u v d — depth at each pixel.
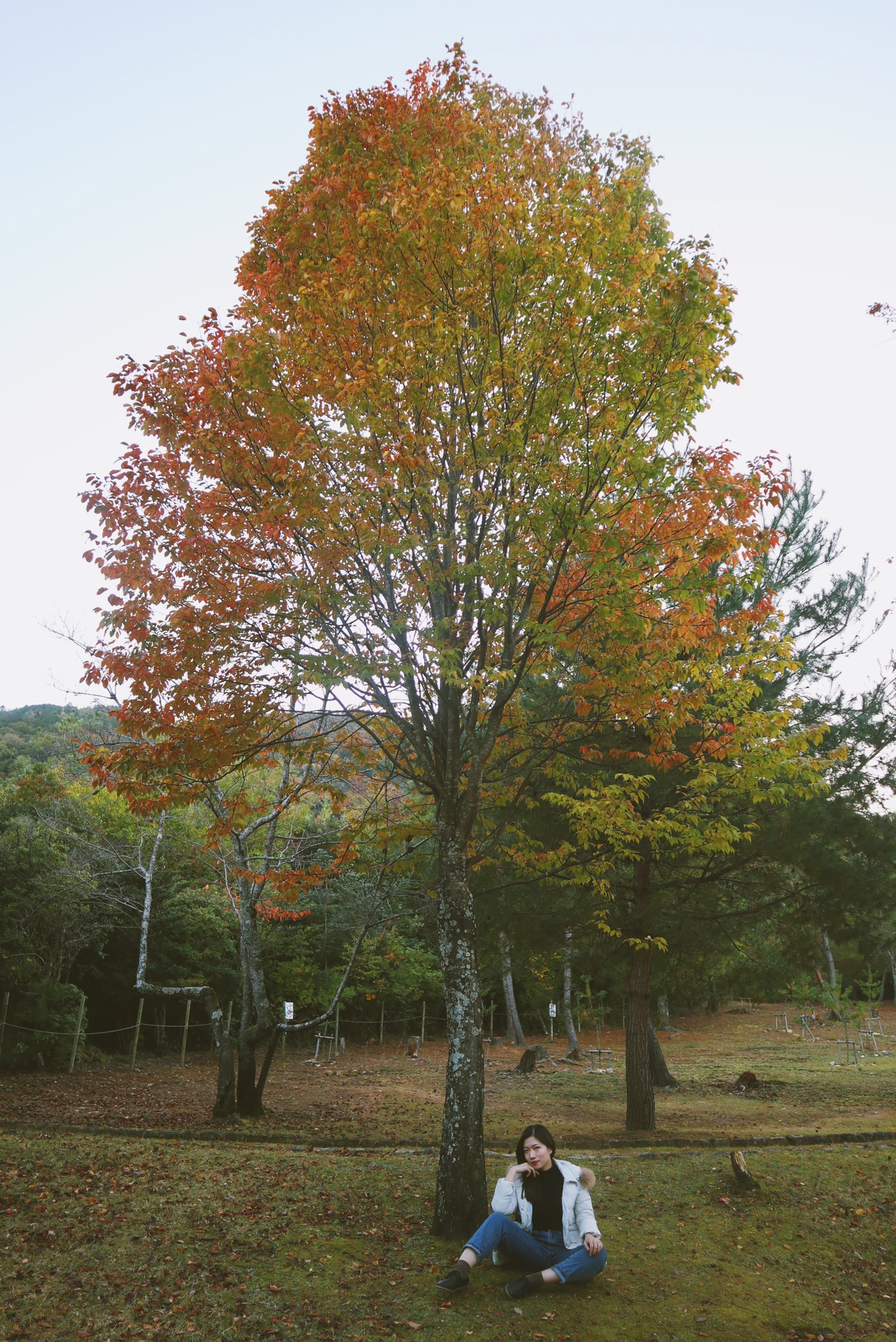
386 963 28.84
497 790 9.51
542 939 13.87
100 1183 7.24
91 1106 13.53
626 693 9.12
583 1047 31.19
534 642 7.09
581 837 9.97
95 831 19.39
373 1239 6.36
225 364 7.85
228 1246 6.06
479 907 13.77
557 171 7.87
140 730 7.66
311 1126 12.34
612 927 13.84
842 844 12.68
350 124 7.74
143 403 7.98
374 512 7.24
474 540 7.54
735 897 14.30
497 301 6.94
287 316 7.67
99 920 20.52
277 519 7.21
